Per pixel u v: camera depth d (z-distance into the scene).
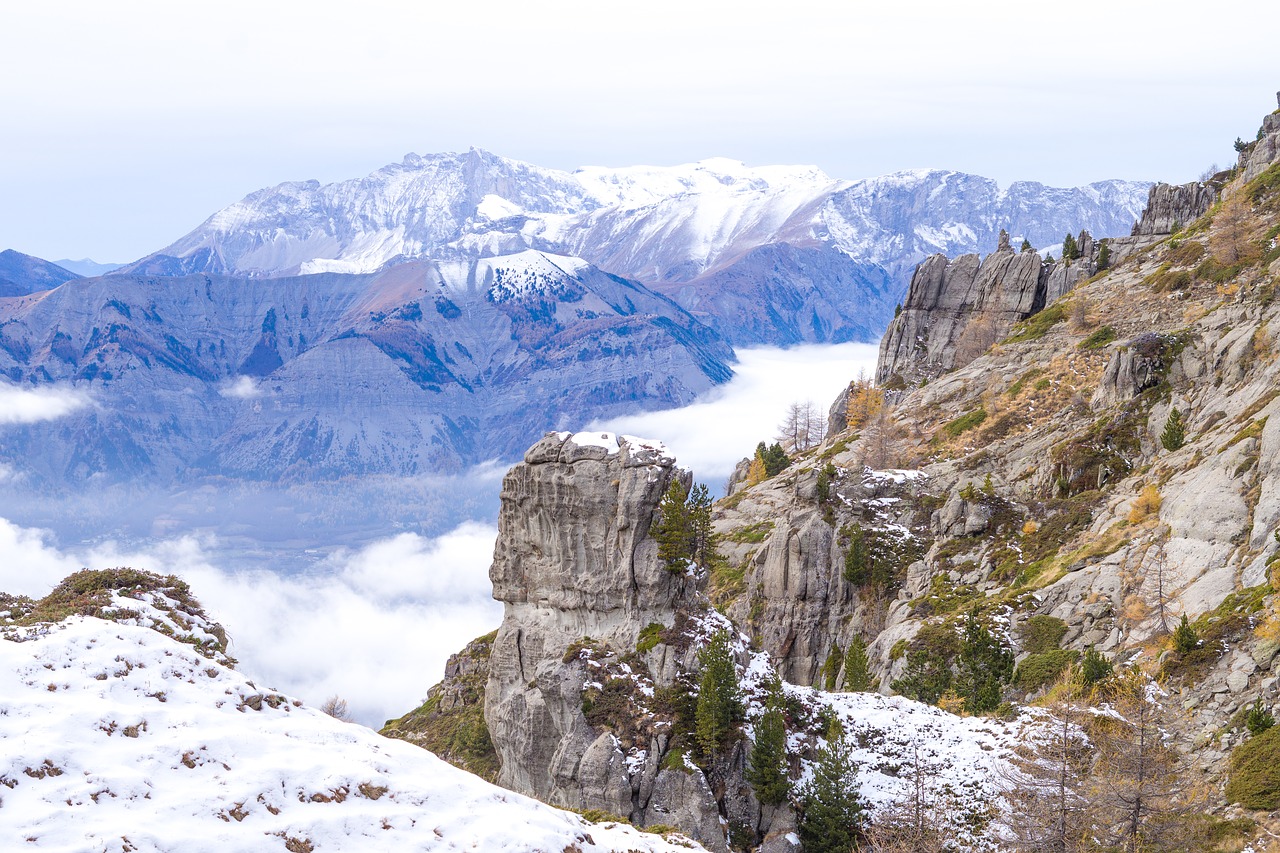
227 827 43.72
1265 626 78.44
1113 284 191.62
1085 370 167.88
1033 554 124.88
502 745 96.94
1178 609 91.31
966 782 77.38
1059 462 138.12
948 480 154.25
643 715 87.75
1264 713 70.81
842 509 154.38
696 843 61.34
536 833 49.12
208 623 62.53
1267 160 194.50
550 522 99.88
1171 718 69.81
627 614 95.88
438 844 46.81
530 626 100.44
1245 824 62.19
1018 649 104.00
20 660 49.50
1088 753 71.19
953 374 193.25
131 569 62.94
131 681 50.22
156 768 45.47
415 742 115.81
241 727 50.28
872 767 82.06
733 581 152.38
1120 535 111.69
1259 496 96.19
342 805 47.38
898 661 113.25
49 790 42.31
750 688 89.44
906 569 140.25
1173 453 122.06
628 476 97.12
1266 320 128.00
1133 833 62.28
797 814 80.44
